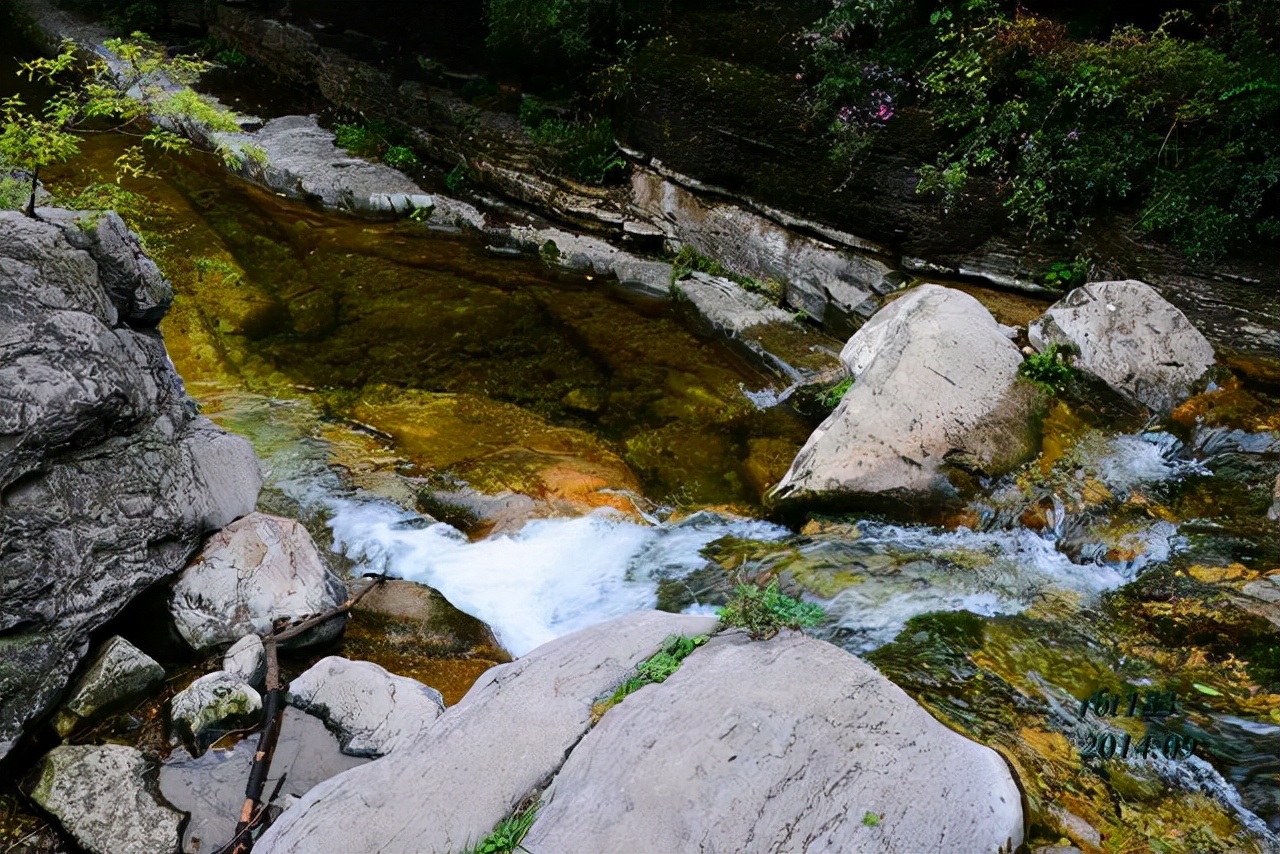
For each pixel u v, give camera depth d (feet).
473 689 14.97
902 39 32.63
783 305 32.04
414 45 43.73
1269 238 26.76
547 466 24.82
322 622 18.52
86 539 16.89
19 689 15.64
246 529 19.20
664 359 29.99
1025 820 13.29
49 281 17.25
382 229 37.32
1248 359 24.70
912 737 13.00
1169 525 20.99
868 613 19.15
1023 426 23.00
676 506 23.98
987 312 25.44
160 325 30.40
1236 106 27.02
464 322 31.60
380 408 27.30
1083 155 28.12
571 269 35.12
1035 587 19.72
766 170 32.17
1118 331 24.53
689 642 14.55
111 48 25.30
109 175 38.88
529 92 40.14
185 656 17.95
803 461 22.85
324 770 15.64
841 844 11.55
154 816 14.67
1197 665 17.63
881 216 30.14
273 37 48.26
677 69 34.35
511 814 12.49
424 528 22.63
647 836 11.44
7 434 15.99
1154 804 14.80
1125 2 31.32
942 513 21.97
